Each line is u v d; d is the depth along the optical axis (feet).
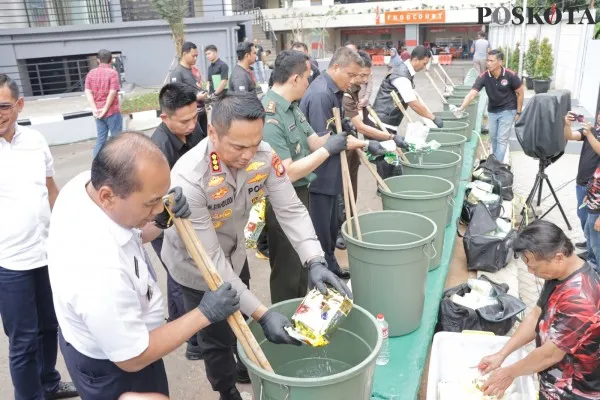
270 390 6.13
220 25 51.78
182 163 7.22
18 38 45.85
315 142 10.98
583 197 15.03
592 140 14.03
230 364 8.61
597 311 6.89
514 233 14.30
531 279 15.30
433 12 96.89
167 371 10.70
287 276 10.84
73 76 50.11
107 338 5.23
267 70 57.16
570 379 7.43
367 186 22.26
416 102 17.29
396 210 11.88
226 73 29.19
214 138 6.85
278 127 10.03
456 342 9.05
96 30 48.32
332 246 13.20
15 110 8.30
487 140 27.76
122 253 5.52
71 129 34.50
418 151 14.71
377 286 9.47
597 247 13.69
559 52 41.09
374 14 99.60
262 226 10.39
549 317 7.30
